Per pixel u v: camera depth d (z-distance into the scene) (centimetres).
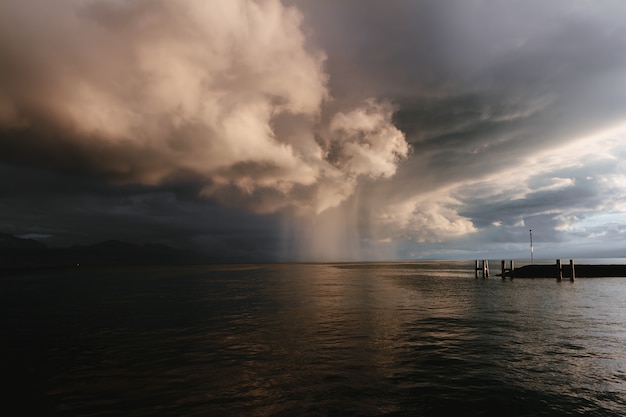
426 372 1317
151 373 1344
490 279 6272
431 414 987
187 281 6875
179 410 1030
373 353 1570
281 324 2259
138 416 996
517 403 1051
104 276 9544
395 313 2648
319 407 1037
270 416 984
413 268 13925
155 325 2289
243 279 7375
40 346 1783
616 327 2086
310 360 1477
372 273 9756
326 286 5297
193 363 1459
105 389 1197
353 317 2489
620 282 4953
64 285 6100
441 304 3127
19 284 6512
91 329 2189
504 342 1744
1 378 1318
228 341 1822
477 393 1123
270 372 1335
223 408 1038
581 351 1580
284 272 11094
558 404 1044
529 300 3312
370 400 1080
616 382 1210
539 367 1364
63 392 1177
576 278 5612
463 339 1809
